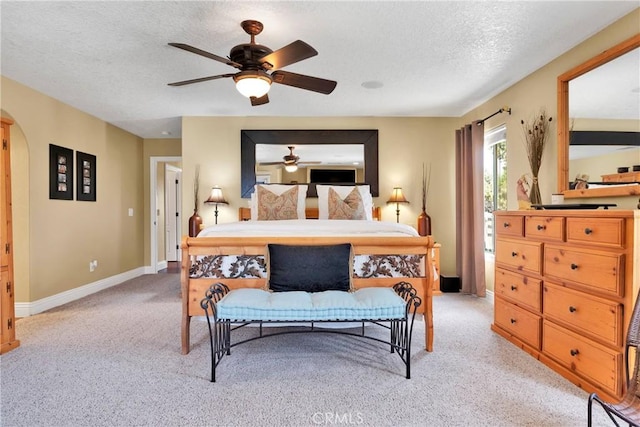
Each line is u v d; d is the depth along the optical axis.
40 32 2.53
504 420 1.71
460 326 3.11
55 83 3.54
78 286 4.39
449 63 3.11
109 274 5.09
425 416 1.75
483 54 2.93
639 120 2.23
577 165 2.73
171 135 5.93
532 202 3.01
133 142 5.81
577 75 2.73
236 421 1.71
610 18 2.38
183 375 2.19
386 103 4.27
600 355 1.88
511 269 2.71
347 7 2.23
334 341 2.77
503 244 2.83
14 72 3.26
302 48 2.11
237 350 2.59
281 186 4.44
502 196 4.11
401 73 3.33
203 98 4.03
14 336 2.64
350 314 2.12
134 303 4.02
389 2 2.18
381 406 1.84
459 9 2.27
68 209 4.22
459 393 1.96
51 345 2.69
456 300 4.04
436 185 4.86
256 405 1.85
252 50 2.22
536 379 2.12
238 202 4.81
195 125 4.79
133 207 5.79
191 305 2.52
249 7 2.23
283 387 2.04
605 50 2.50
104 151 4.99
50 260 3.90
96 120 4.81
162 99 4.06
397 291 2.52
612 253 1.80
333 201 4.19
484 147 4.27
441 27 2.49
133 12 2.28
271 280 2.45
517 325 2.64
